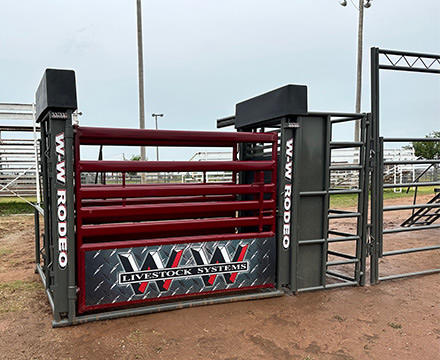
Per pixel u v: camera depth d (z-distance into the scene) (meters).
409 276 4.95
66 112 3.09
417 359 2.74
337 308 3.75
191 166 3.59
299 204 4.08
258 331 3.19
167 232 4.22
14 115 10.37
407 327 3.30
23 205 14.62
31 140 13.89
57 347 2.88
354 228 9.06
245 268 3.87
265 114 4.17
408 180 20.27
